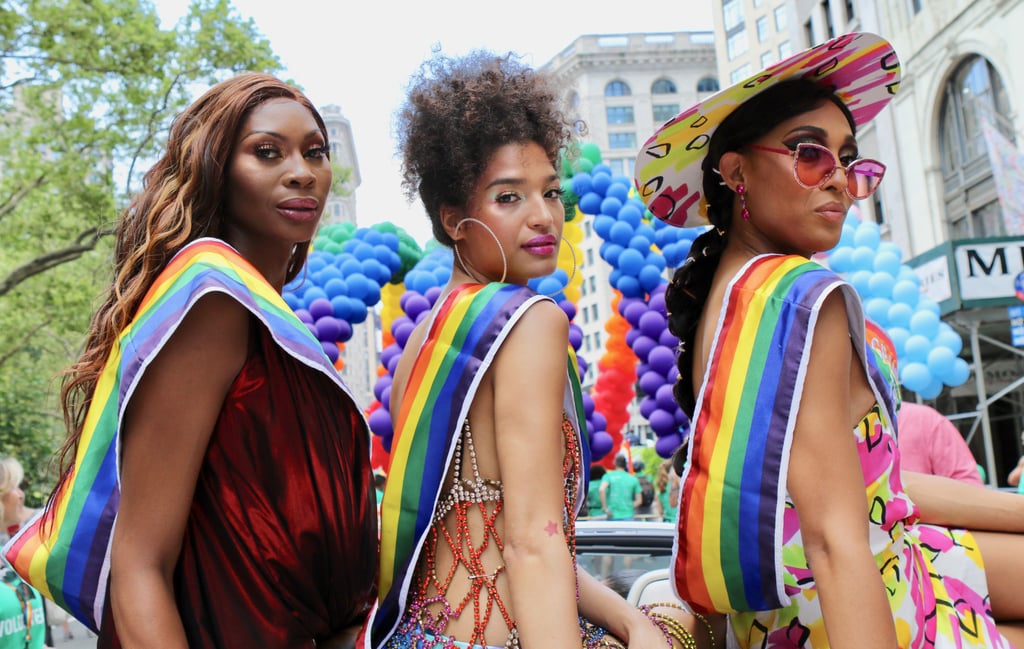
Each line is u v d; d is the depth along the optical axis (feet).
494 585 4.83
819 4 63.46
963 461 11.54
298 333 4.59
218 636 4.51
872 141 58.44
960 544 5.99
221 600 4.54
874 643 4.44
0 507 13.43
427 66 5.67
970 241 27.37
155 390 4.30
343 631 5.09
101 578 4.42
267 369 4.64
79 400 4.84
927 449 11.58
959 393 33.63
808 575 5.20
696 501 5.06
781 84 5.47
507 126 5.34
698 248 6.03
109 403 4.51
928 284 29.07
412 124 5.67
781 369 4.79
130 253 4.91
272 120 5.00
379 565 5.25
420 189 5.78
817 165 5.31
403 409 5.19
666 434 17.42
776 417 4.76
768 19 143.33
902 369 19.67
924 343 19.26
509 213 5.33
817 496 4.70
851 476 4.72
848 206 5.47
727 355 5.04
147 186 5.10
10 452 50.21
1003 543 6.12
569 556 4.64
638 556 8.11
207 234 4.97
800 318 4.79
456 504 4.93
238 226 5.17
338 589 4.90
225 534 4.58
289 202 4.99
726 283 5.62
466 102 5.38
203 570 4.56
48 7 39.50
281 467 4.63
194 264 4.46
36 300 50.14
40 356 63.16
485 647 4.73
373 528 5.14
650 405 17.65
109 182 43.68
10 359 56.39
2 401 51.49
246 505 4.59
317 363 4.55
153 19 42.11
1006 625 6.21
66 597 4.51
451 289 5.44
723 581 5.00
